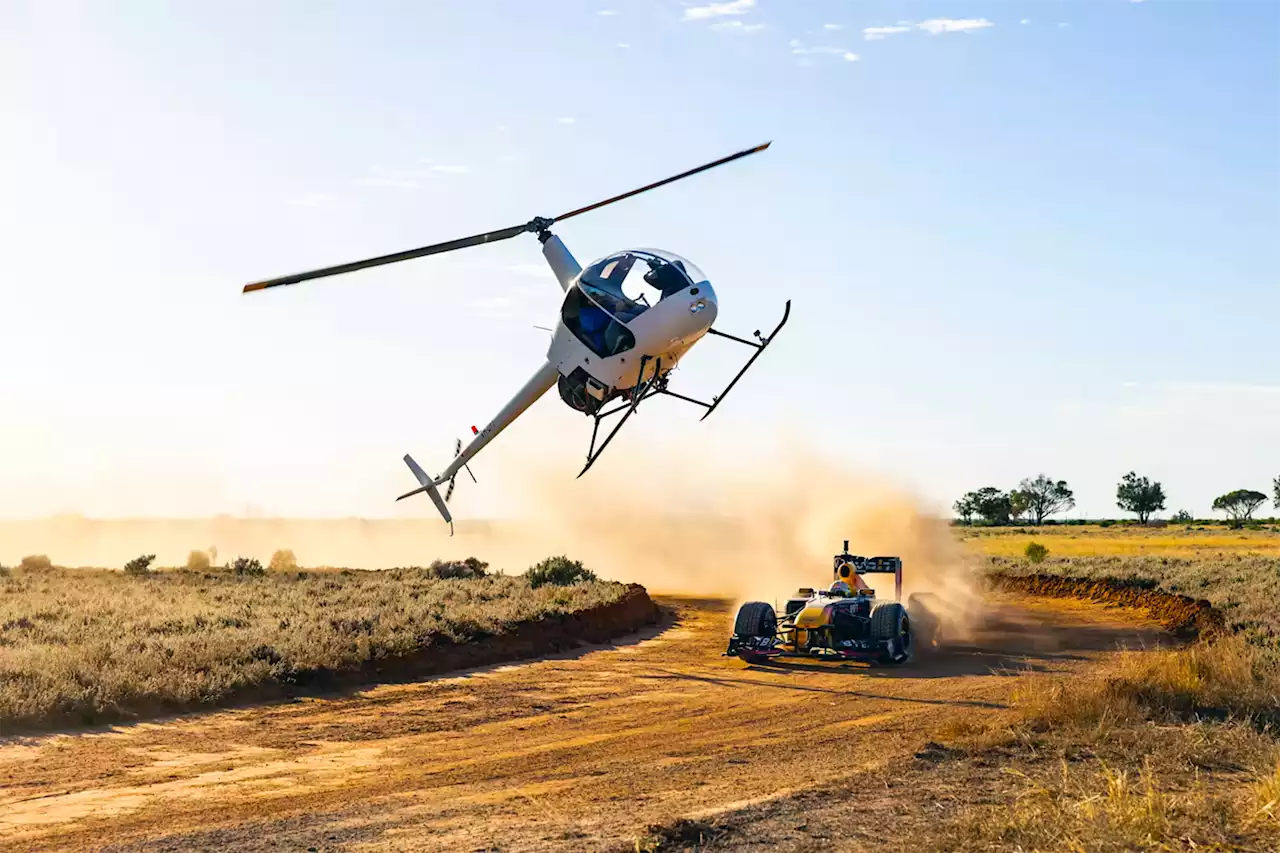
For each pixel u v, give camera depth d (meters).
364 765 11.57
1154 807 8.52
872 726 13.57
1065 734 11.98
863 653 18.92
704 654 21.77
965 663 19.61
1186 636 24.05
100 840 8.56
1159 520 156.88
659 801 9.64
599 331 19.14
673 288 19.19
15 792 10.25
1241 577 36.41
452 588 32.28
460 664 19.53
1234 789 9.62
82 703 13.77
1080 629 25.86
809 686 17.17
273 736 13.20
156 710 14.42
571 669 19.45
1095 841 7.75
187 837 8.62
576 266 20.16
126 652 17.09
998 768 10.50
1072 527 134.75
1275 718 12.78
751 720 14.22
